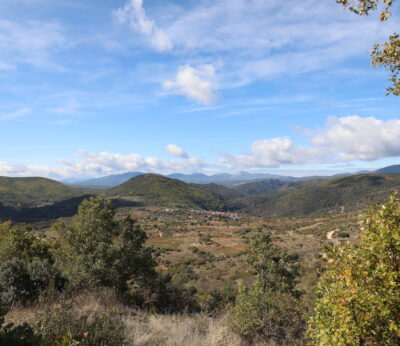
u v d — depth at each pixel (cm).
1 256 2023
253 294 844
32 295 1038
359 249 395
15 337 365
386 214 372
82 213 1852
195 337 678
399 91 452
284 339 731
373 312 340
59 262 1339
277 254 1322
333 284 401
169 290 1727
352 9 455
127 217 1952
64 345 429
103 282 1511
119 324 618
